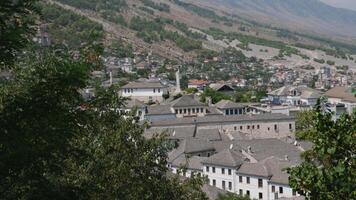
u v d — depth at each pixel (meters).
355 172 10.50
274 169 67.94
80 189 11.88
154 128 101.38
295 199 54.00
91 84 14.57
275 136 111.62
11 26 10.45
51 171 11.39
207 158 76.50
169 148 21.80
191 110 126.25
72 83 10.84
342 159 10.87
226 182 72.62
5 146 10.25
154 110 120.44
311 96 154.38
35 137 10.55
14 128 10.39
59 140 10.84
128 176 19.09
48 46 12.77
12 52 10.60
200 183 22.22
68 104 11.59
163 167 21.31
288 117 112.44
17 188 11.00
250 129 110.62
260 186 67.94
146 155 20.00
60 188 11.48
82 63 11.18
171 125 104.38
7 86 12.25
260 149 81.00
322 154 10.92
